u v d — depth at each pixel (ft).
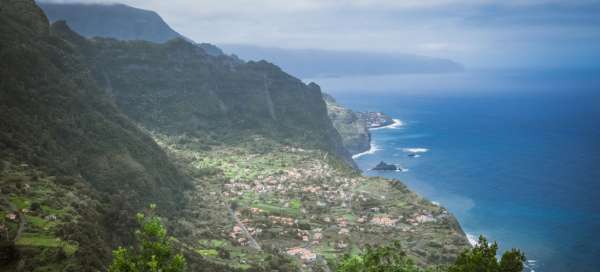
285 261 542.57
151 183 655.76
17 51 642.22
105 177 589.73
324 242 625.41
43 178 464.24
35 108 595.88
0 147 483.92
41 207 397.60
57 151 552.82
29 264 305.94
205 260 477.77
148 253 197.98
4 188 409.90
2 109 542.16
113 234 414.00
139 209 558.15
